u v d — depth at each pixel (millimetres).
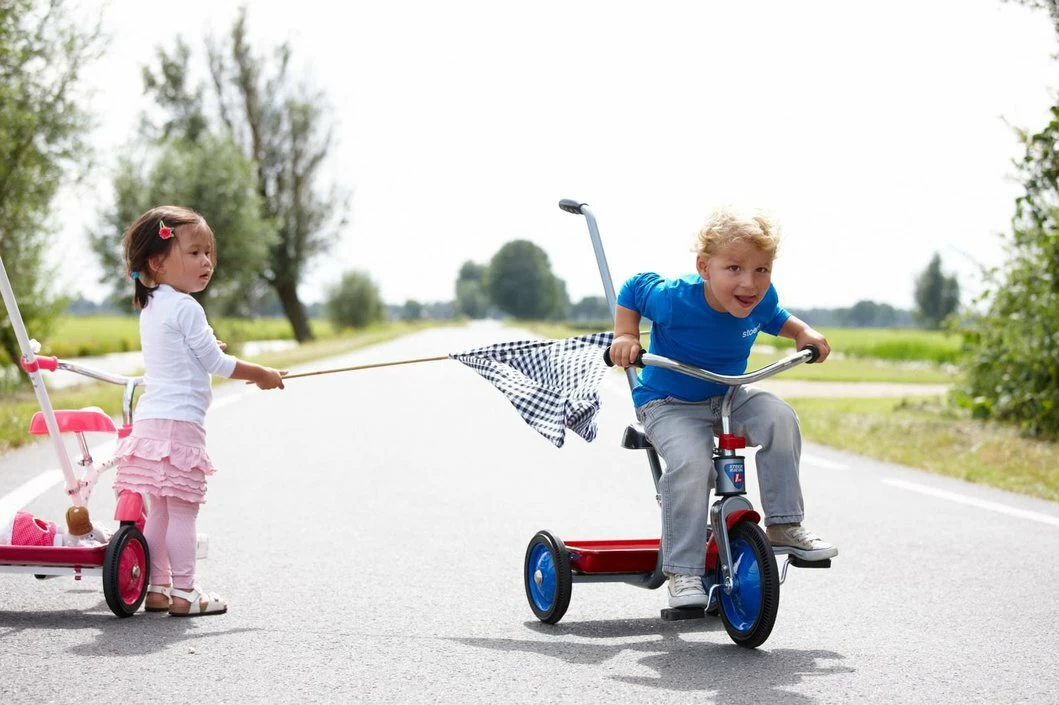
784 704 3510
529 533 6641
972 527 6961
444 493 8148
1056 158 11688
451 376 23562
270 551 6020
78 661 3898
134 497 4582
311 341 52438
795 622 4648
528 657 4066
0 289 4535
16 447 10273
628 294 4719
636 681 3758
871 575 5586
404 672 3842
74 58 17312
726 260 4215
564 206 5246
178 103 47500
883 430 12570
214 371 4754
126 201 35438
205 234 4859
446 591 5168
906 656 4113
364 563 5742
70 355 37906
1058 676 3869
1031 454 10492
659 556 4465
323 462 9797
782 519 4340
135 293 4871
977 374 13773
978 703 3559
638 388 4668
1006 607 4922
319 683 3689
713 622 4695
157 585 4762
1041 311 12766
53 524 4922
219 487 8289
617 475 9281
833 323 106875
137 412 4727
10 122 16609
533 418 4562
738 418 4445
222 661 3938
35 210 17438
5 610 4699
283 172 49656
